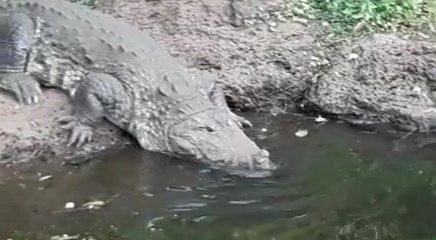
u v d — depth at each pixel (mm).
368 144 5191
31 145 4988
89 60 5234
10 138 4969
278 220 4551
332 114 5418
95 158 5020
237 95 5488
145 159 5035
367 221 4551
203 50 5605
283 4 5887
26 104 5156
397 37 5656
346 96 5422
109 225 4508
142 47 5285
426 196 4738
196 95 5164
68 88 5273
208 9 5797
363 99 5391
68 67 5273
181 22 5727
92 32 5301
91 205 4652
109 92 5113
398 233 4461
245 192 4762
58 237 4426
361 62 5527
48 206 4637
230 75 5516
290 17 5844
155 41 5414
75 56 5262
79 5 5555
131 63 5195
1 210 4598
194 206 4652
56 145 5035
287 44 5668
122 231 4469
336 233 4461
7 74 5270
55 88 5309
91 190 4766
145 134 5121
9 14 5363
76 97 5176
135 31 5414
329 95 5430
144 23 5742
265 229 4488
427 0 5984
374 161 5031
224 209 4629
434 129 5297
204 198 4715
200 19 5754
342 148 5145
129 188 4789
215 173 4922
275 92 5535
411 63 5488
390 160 5043
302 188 4785
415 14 5879
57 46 5293
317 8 5930
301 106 5516
